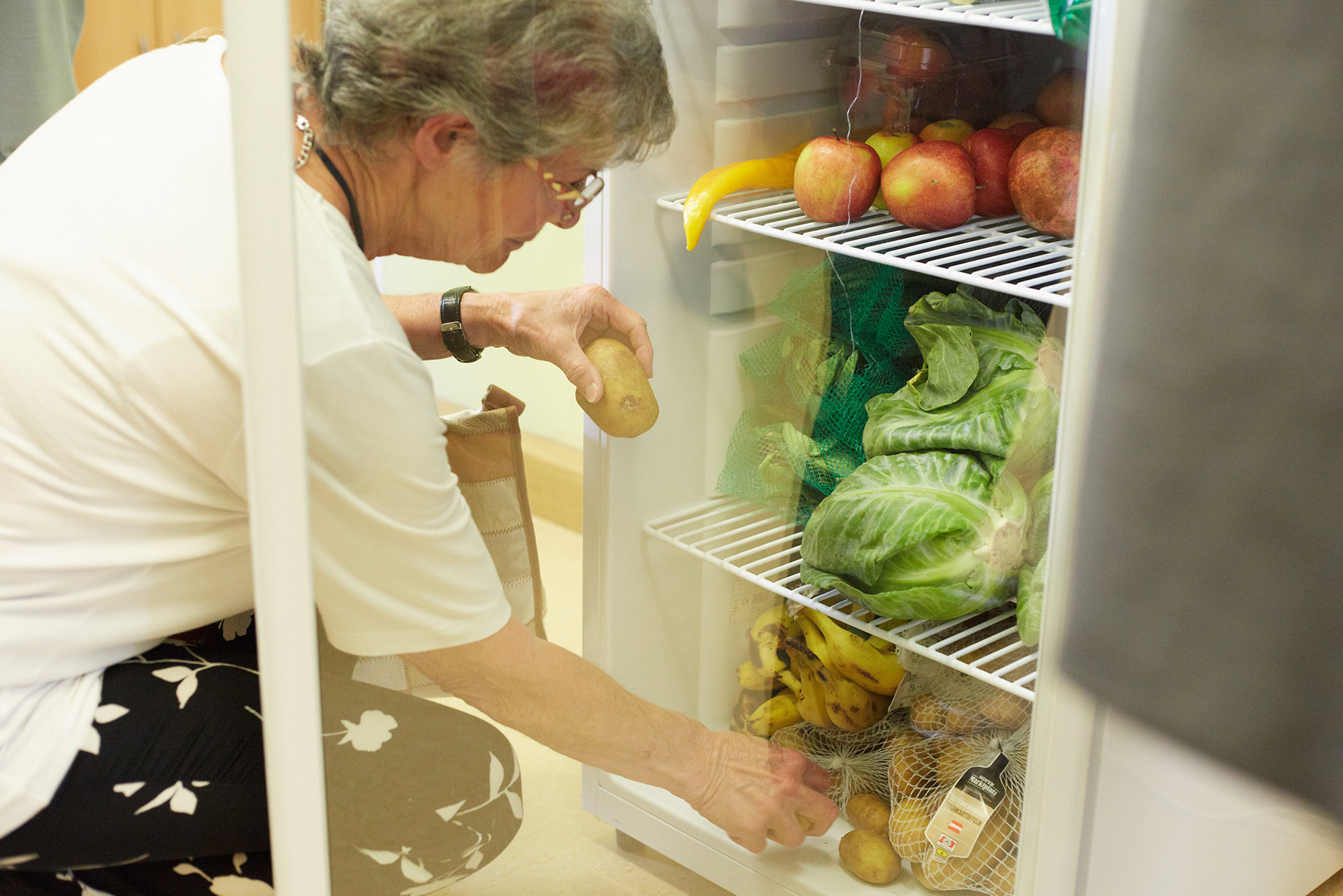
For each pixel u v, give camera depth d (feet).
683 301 3.38
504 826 3.41
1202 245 2.79
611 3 2.88
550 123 2.92
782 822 3.83
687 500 3.57
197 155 2.92
